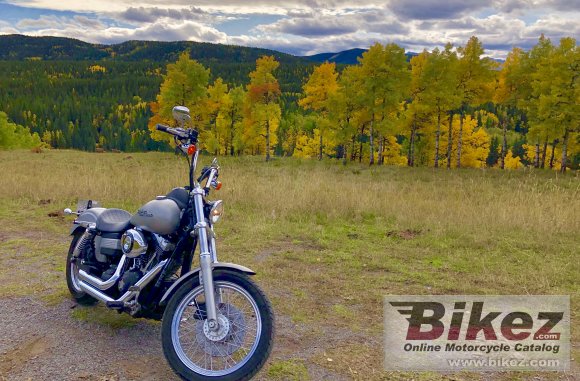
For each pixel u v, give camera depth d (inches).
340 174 1184.2
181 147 141.1
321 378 134.4
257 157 1780.3
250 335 154.4
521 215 352.2
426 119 1523.1
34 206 394.9
